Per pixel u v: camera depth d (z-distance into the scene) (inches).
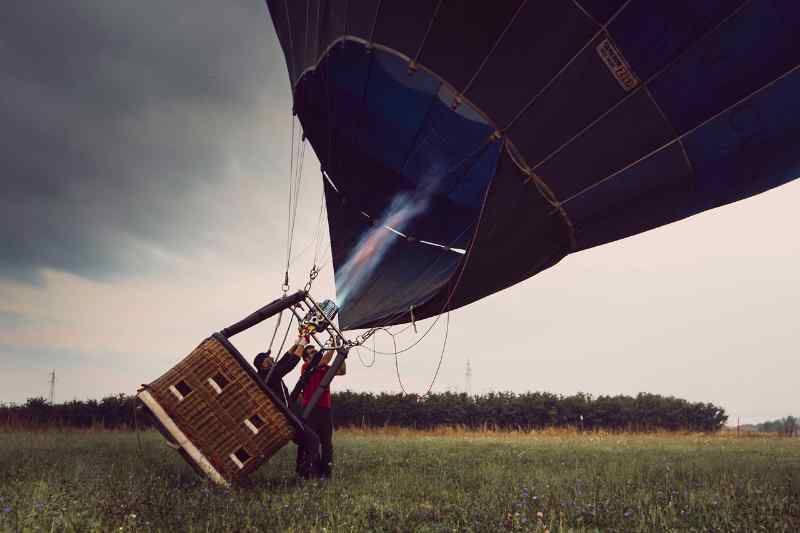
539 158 337.4
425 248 460.1
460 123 425.4
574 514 215.2
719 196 351.6
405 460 429.7
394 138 444.5
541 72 320.2
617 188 346.3
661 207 355.6
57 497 212.4
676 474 352.5
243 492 240.1
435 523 196.7
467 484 297.7
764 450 661.9
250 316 297.4
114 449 456.1
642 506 235.6
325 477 303.3
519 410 1369.3
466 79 328.5
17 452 408.8
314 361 313.3
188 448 253.9
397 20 327.6
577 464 399.5
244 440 259.6
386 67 391.2
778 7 292.2
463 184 461.4
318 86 417.1
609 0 302.7
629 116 325.1
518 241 354.6
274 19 448.5
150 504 208.5
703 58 308.7
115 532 172.1
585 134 331.3
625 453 543.5
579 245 377.4
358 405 1296.8
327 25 362.3
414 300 371.9
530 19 310.8
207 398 259.6
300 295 309.0
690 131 327.0
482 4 311.9
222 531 180.1
